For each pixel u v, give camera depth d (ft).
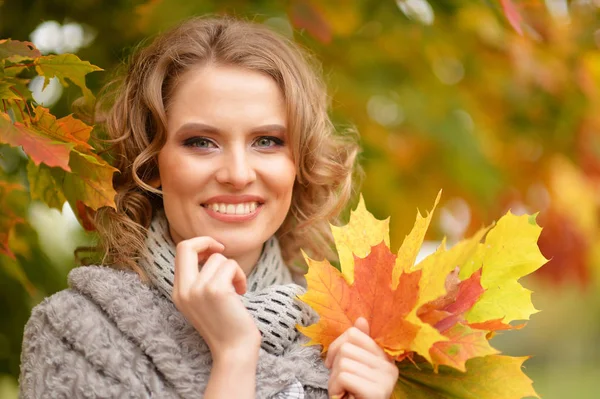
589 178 9.51
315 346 5.19
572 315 35.04
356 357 4.44
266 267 5.55
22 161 6.98
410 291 4.42
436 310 4.44
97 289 4.95
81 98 6.29
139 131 5.48
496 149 9.39
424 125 8.73
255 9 7.15
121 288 5.03
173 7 7.06
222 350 4.57
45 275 7.17
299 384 4.96
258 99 5.14
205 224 5.11
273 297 5.19
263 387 4.85
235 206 5.13
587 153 9.43
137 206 5.50
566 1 8.21
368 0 7.85
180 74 5.21
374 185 8.70
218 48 5.25
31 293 6.59
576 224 9.71
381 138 8.64
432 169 8.83
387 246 4.66
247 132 5.09
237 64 5.17
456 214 9.10
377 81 8.73
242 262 5.45
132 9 7.16
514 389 4.63
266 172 5.16
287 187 5.32
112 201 5.06
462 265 4.90
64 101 7.18
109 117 5.74
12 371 7.19
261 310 5.12
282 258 6.30
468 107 9.06
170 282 5.17
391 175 8.74
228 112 5.05
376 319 4.59
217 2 7.11
